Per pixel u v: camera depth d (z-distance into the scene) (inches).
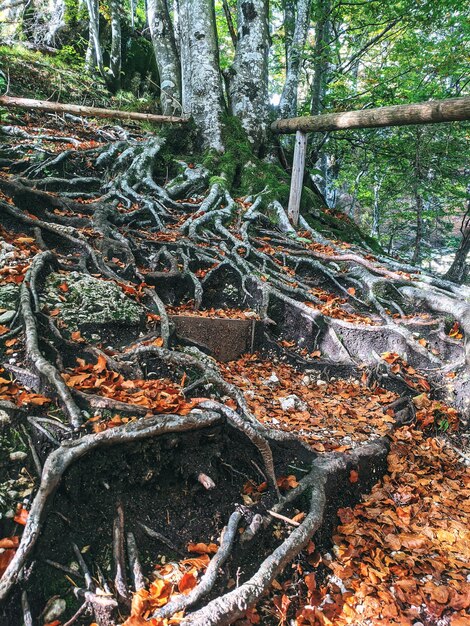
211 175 274.5
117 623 78.6
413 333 176.4
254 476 109.0
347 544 109.7
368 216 682.8
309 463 118.8
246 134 300.7
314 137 381.7
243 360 169.9
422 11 353.4
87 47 510.3
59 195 222.5
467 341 165.0
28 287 128.3
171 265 187.2
